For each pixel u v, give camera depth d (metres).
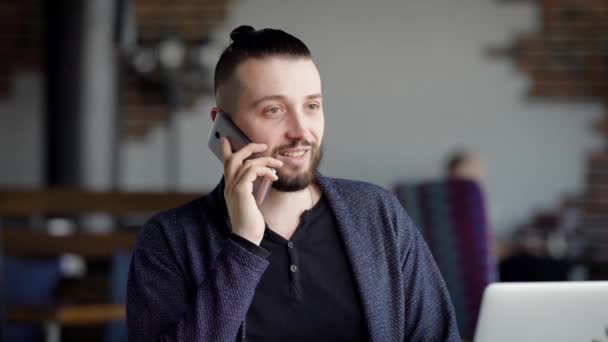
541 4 6.35
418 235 1.44
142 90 6.08
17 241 2.96
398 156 6.34
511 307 1.13
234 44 1.35
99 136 5.25
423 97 6.35
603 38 6.33
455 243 2.20
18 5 6.18
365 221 1.40
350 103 6.31
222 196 1.38
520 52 6.36
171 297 1.35
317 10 6.29
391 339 1.35
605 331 1.12
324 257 1.36
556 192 6.38
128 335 1.37
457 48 6.36
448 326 1.40
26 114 6.21
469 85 6.36
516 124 6.39
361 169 6.32
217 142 1.36
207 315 1.26
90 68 5.22
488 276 2.18
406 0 6.34
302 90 1.30
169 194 2.82
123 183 6.13
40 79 6.21
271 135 1.30
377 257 1.37
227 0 6.21
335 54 6.30
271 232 1.35
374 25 6.32
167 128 6.15
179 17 6.20
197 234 1.37
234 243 1.28
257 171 1.29
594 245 6.29
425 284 1.41
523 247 5.62
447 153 6.36
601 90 6.36
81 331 3.54
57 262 3.03
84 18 5.21
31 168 6.21
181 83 5.95
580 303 1.12
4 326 2.66
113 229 4.09
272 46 1.31
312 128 1.31
